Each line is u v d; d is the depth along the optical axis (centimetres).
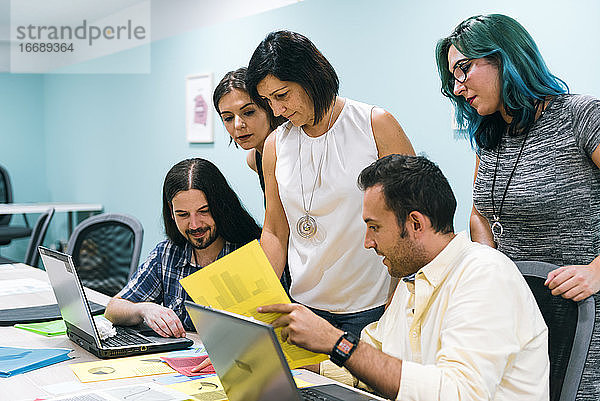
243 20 484
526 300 138
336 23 396
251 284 145
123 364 185
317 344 136
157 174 613
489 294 134
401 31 352
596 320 177
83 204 728
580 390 178
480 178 206
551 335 161
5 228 685
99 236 341
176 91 574
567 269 163
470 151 318
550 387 158
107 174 706
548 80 187
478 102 191
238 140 279
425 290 147
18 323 235
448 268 144
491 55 186
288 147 218
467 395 126
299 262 219
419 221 141
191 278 150
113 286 332
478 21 188
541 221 192
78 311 196
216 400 154
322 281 215
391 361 133
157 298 238
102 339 203
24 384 168
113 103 683
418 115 345
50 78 829
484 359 129
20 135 837
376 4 366
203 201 218
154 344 197
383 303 213
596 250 187
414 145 348
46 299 276
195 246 223
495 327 131
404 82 352
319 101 198
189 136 555
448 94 206
